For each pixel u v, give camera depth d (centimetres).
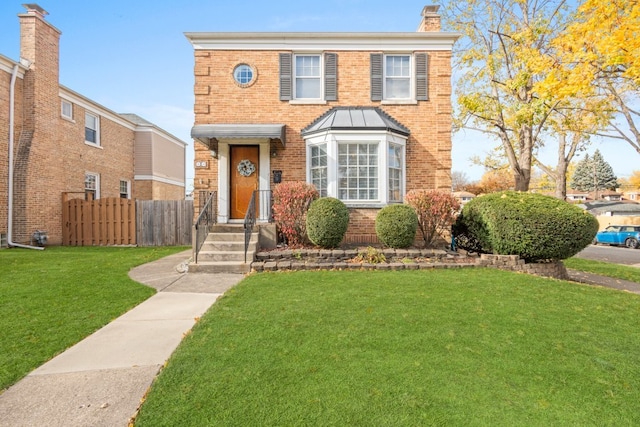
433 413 277
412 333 431
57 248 1333
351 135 1043
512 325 463
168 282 721
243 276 771
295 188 956
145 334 443
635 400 302
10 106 1299
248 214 876
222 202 1110
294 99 1132
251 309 516
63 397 301
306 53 1148
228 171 1124
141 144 2241
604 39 963
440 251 907
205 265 805
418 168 1130
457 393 305
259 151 1127
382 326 452
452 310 515
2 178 1281
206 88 1112
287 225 952
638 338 434
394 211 922
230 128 1048
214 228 966
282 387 310
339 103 1136
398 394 302
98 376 337
